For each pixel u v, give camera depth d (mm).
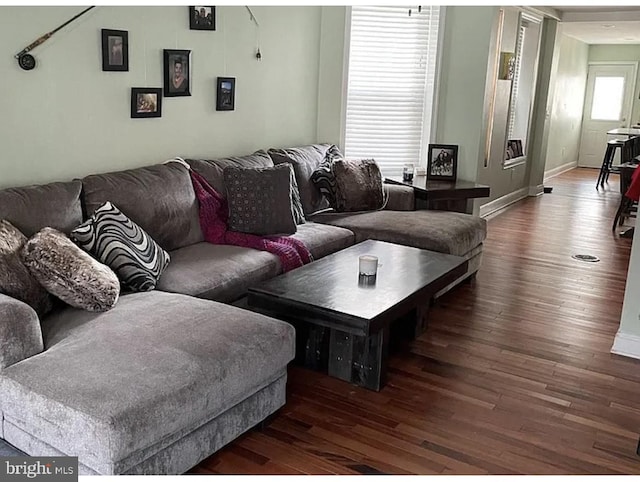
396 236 4047
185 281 2955
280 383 2551
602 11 7789
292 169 4082
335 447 2422
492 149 6742
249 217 3711
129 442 1848
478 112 5562
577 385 2982
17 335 2107
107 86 3428
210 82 4109
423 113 5625
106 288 2506
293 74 4820
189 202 3561
